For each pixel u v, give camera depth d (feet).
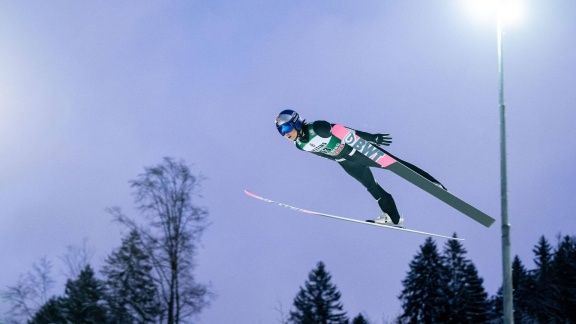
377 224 31.09
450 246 153.48
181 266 90.22
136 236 90.43
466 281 151.23
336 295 149.79
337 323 147.64
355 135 27.94
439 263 148.25
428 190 30.37
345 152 28.99
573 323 147.43
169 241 91.04
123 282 88.58
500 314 158.51
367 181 30.37
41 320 86.07
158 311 88.17
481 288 151.43
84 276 89.20
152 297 89.04
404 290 149.79
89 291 88.07
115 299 88.17
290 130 28.12
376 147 28.53
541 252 161.38
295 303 150.00
